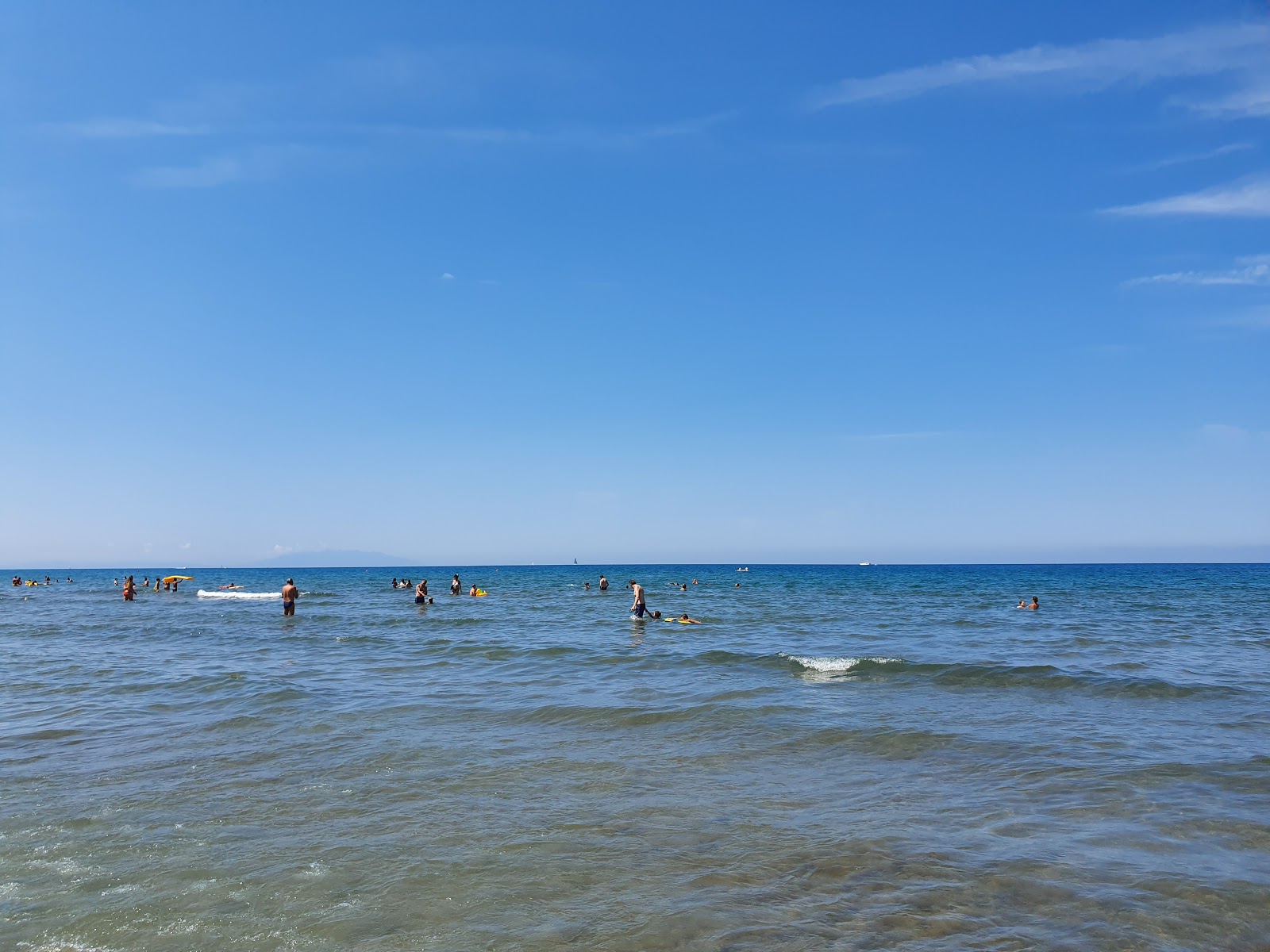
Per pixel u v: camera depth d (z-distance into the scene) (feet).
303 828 25.86
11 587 289.53
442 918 19.49
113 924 19.24
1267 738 37.52
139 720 42.91
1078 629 97.66
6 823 26.53
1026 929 18.76
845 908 19.92
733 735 38.70
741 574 442.09
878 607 142.72
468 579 366.02
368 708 45.78
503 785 30.68
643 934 18.60
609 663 64.54
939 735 38.06
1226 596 187.21
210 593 223.92
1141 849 23.70
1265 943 18.02
